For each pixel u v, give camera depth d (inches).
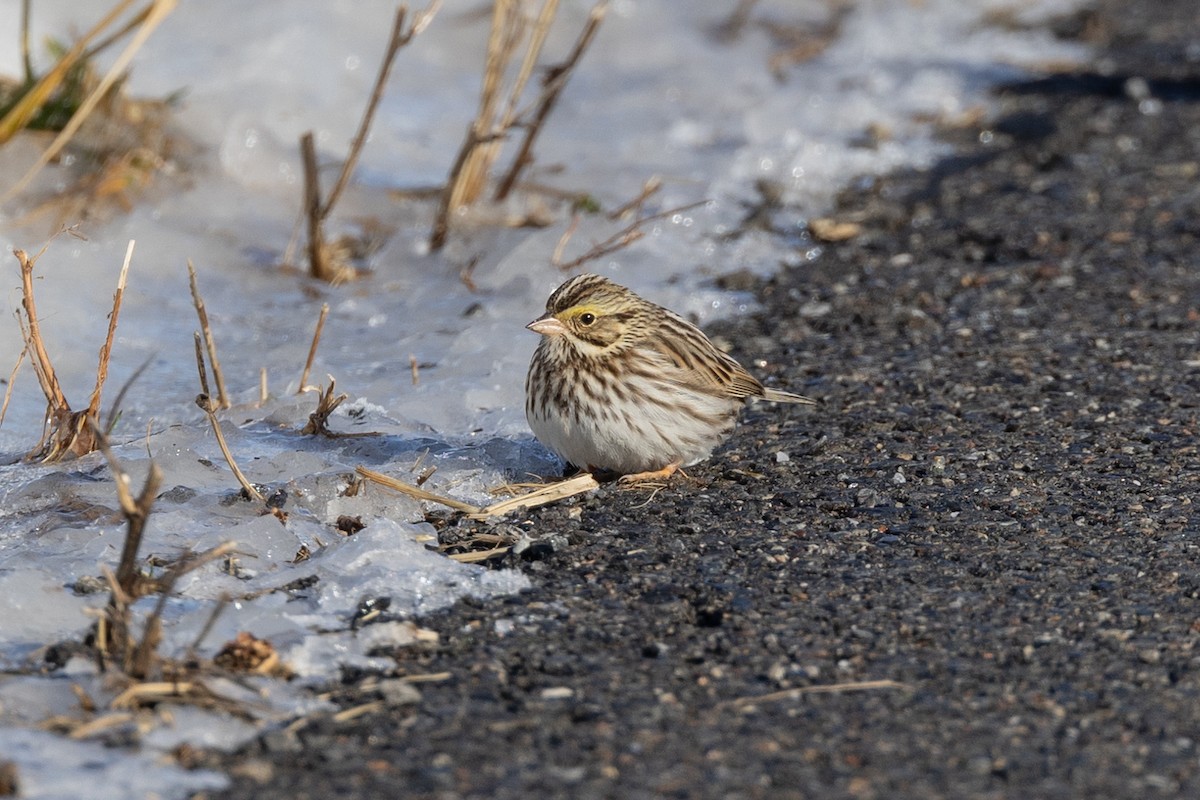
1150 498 405.7
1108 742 290.2
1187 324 542.9
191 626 318.7
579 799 269.1
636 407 404.5
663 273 594.9
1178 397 478.0
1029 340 530.6
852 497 406.9
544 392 408.2
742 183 697.0
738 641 327.9
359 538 361.7
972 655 323.0
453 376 488.7
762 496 408.2
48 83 599.5
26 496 384.8
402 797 268.2
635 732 290.8
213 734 282.8
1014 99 849.5
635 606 343.6
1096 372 499.8
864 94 842.2
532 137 629.6
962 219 662.5
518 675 311.4
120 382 477.4
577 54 616.4
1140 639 330.0
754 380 438.9
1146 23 1016.9
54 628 320.5
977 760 283.7
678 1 978.1
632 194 670.5
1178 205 676.7
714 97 821.9
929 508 399.9
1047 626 335.9
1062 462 429.7
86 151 619.2
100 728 280.8
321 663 311.1
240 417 447.5
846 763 282.2
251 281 572.1
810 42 937.5
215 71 743.7
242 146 650.2
